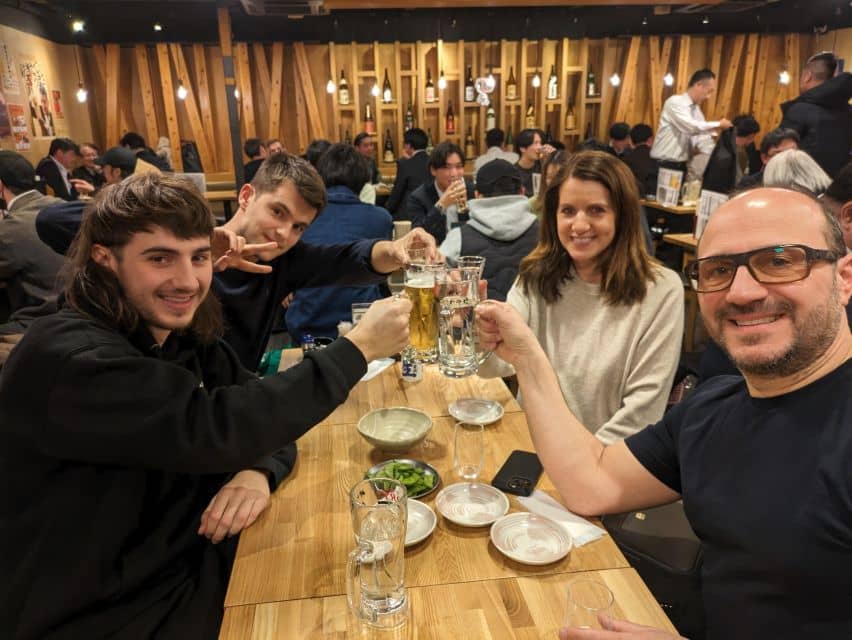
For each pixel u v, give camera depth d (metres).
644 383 1.83
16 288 3.30
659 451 1.26
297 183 1.89
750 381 1.05
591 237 1.82
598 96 8.17
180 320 1.18
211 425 1.08
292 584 1.07
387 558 0.99
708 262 1.03
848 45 8.16
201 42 7.62
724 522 1.03
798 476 0.96
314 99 7.80
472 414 1.67
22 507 1.12
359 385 1.92
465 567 1.11
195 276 1.16
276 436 1.14
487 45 7.86
